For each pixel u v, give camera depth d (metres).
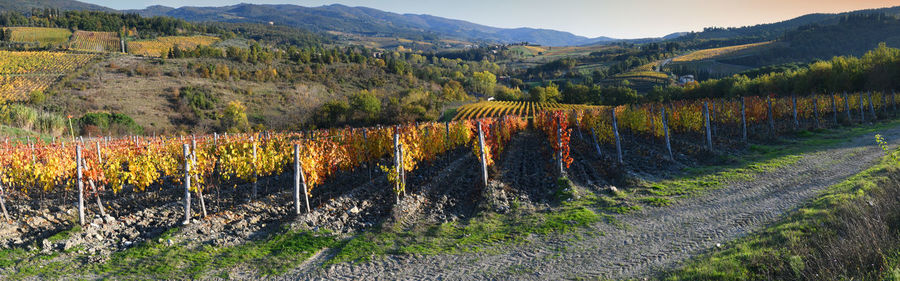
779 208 9.84
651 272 6.93
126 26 169.75
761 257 6.61
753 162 16.11
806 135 23.12
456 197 13.25
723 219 9.55
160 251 8.59
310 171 12.02
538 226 9.89
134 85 76.31
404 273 7.47
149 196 13.57
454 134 22.94
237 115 62.38
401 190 12.41
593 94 100.56
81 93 68.38
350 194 13.11
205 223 10.20
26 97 63.94
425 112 70.69
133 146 20.95
